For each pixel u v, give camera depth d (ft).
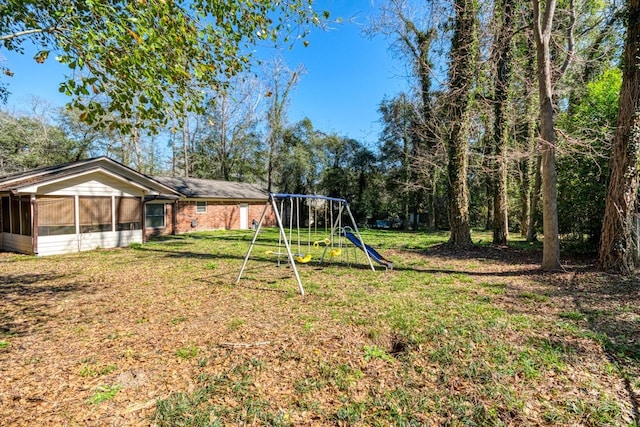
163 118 12.41
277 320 13.09
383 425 6.81
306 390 8.09
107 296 17.02
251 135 82.07
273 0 13.87
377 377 8.65
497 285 18.31
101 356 10.12
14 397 7.97
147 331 12.16
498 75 34.86
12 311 14.60
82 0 10.36
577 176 26.43
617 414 6.94
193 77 13.26
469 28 30.91
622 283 17.38
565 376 8.46
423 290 17.44
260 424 6.91
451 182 34.22
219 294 17.19
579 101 32.04
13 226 33.30
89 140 74.28
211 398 7.82
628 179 19.22
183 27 11.41
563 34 30.07
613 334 11.02
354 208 78.02
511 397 7.56
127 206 38.78
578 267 21.52
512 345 10.25
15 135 66.39
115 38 10.02
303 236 50.01
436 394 7.80
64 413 7.34
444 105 35.06
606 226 20.34
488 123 37.17
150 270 23.89
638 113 18.72
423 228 71.67
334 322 12.73
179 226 53.83
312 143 78.69
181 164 88.38
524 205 44.39
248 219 67.26
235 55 14.05
